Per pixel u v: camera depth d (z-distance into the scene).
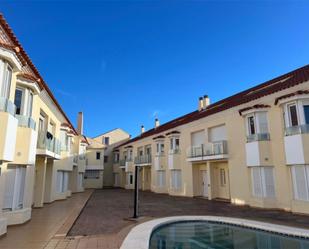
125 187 39.97
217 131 21.06
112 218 12.50
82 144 33.16
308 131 13.41
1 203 9.05
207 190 22.67
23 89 11.12
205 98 27.70
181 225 11.39
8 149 8.78
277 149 15.27
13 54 8.98
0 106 8.75
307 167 13.54
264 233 9.87
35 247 7.42
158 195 26.02
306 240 8.70
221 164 21.28
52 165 18.70
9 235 8.79
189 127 24.27
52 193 18.89
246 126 17.33
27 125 10.99
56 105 17.67
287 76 19.30
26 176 11.35
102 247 7.43
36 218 12.05
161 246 8.59
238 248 8.30
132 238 8.33
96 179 41.91
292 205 13.99
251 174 16.86
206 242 9.00
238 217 12.23
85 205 17.72
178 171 25.70
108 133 47.75
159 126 36.75
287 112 14.48
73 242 7.99
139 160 34.22
